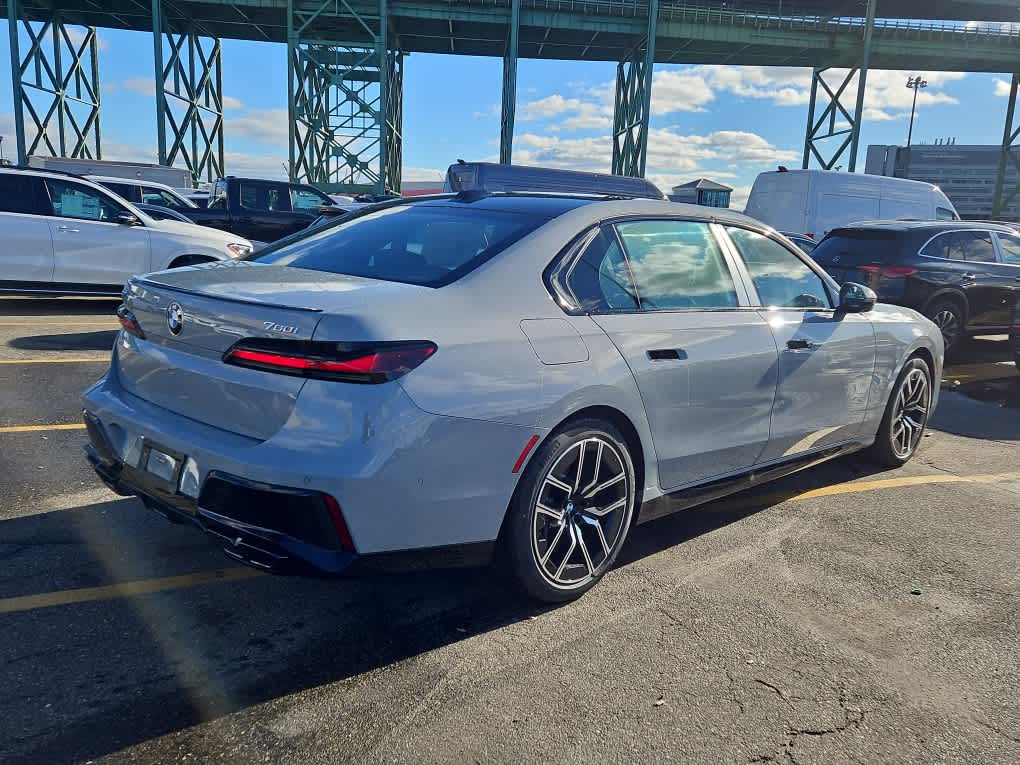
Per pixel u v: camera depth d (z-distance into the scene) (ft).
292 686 7.65
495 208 10.56
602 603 9.68
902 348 14.85
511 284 8.88
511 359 8.29
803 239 40.34
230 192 48.42
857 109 161.68
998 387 25.71
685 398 10.29
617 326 9.58
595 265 9.80
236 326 7.72
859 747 7.11
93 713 7.07
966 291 30.19
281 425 7.41
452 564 8.31
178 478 8.09
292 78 142.10
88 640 8.30
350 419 7.27
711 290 11.23
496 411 8.06
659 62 174.19
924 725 7.48
